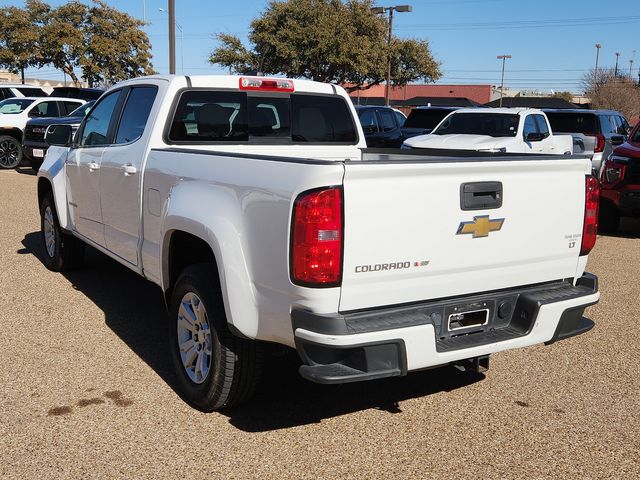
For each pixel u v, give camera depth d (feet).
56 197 21.15
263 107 16.72
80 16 126.93
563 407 13.56
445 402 13.69
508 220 11.59
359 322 10.29
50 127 20.47
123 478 10.62
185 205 12.76
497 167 11.23
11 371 14.56
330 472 10.94
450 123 41.86
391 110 55.67
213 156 12.37
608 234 34.01
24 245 27.20
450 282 11.19
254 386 12.46
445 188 10.79
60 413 12.69
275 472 10.90
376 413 13.14
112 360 15.33
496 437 12.25
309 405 13.42
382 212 10.26
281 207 10.41
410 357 10.41
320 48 114.62
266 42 118.11
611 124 51.19
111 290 20.95
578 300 12.29
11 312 18.57
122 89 17.87
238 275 11.32
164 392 13.75
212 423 12.51
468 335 11.58
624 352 16.75
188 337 13.43
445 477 10.87
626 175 32.19
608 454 11.73
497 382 14.76
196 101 15.64
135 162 15.46
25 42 125.08
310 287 10.05
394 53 131.13
